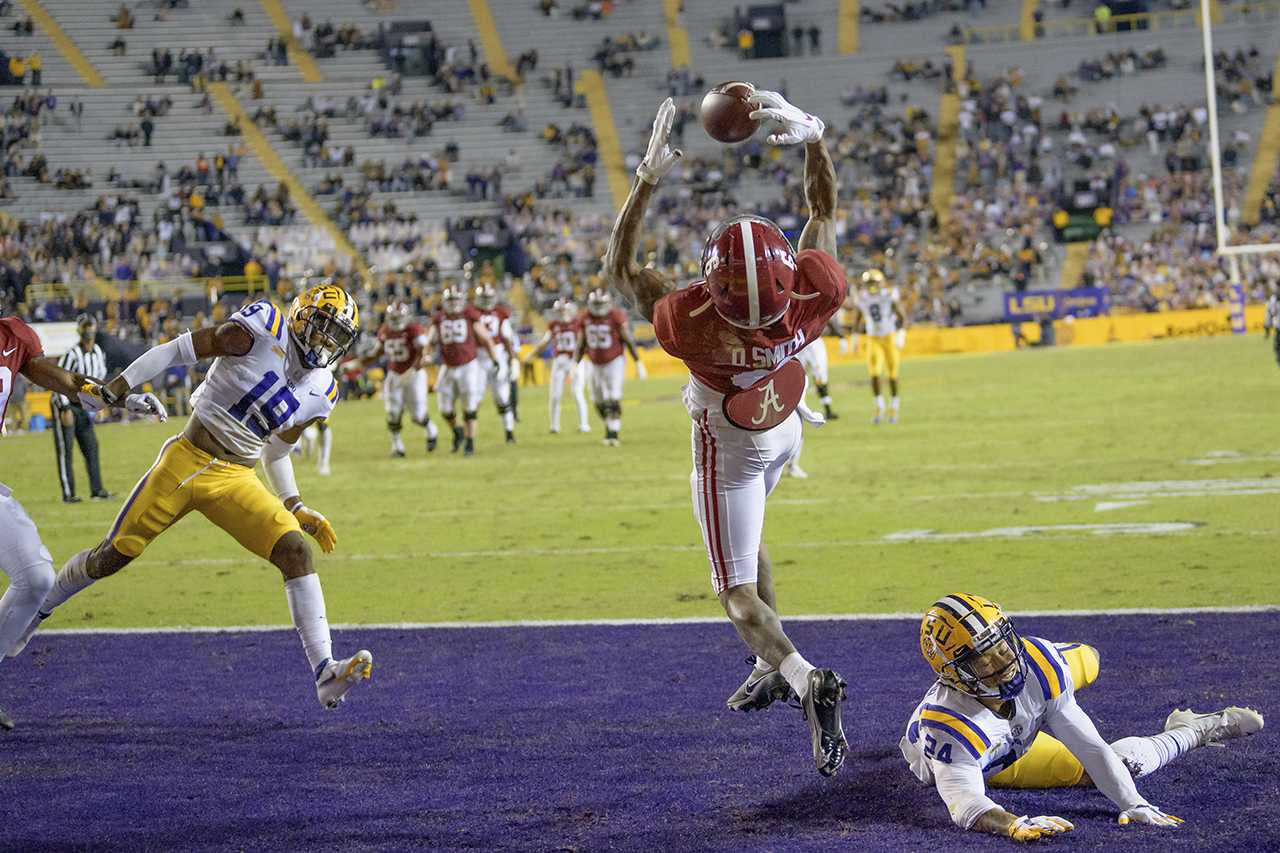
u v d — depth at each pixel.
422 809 14.80
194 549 36.28
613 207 133.38
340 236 125.31
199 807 15.09
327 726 18.59
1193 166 131.38
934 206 131.38
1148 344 109.06
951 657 13.44
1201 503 35.50
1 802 15.40
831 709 13.70
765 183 133.12
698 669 21.17
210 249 119.12
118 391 17.86
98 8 143.62
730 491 15.73
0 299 104.88
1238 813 13.53
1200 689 18.34
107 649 24.17
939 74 143.25
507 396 62.00
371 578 30.94
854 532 34.22
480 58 147.50
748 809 14.41
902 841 13.19
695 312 14.87
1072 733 13.66
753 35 147.75
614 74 146.50
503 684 20.73
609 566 31.22
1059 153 135.12
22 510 17.73
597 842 13.57
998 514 35.78
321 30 145.25
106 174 130.00
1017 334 117.12
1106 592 25.56
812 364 64.38
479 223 126.62
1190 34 142.00
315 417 19.38
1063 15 147.62
